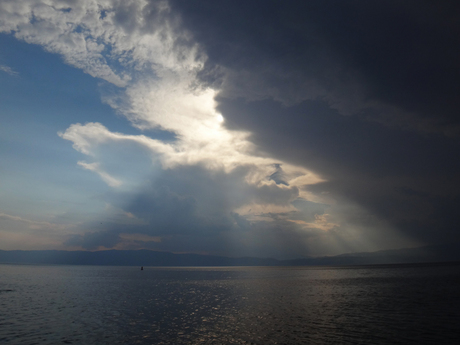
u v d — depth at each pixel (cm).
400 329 3275
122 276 16062
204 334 3162
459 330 3198
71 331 3281
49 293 7006
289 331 3259
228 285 9875
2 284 9238
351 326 3453
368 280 10969
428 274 13612
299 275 16912
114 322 3772
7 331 3256
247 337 3028
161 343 2828
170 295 6894
